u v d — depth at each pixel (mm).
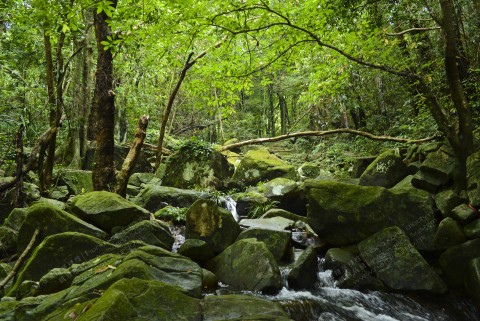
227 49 6004
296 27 5574
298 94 20953
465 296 5512
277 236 6609
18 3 7828
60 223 5805
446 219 5930
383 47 7758
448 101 8156
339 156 14492
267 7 5281
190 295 3943
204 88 6844
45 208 5793
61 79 8523
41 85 10430
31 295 4406
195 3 5066
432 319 5035
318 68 8234
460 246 5613
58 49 8609
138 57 14211
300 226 8203
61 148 12328
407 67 8211
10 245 6105
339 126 18312
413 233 6227
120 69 15312
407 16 6680
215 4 5238
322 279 6012
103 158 7922
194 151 12406
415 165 7766
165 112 11680
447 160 6754
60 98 8469
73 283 4234
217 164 12508
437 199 6430
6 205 7508
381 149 11914
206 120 24562
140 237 6082
